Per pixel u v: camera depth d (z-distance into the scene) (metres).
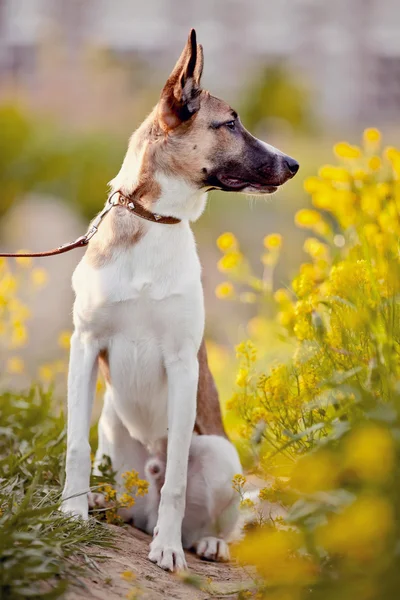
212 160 6.41
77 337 6.32
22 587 4.58
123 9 54.50
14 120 35.53
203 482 6.60
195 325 6.24
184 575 5.20
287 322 6.99
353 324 5.64
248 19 54.25
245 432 6.43
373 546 4.41
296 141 40.88
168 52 53.59
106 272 6.13
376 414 4.61
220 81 52.06
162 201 6.22
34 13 53.94
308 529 4.68
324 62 53.91
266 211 27.17
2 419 7.79
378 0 53.50
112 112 43.56
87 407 6.20
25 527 5.13
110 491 6.29
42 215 31.86
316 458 4.77
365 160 7.83
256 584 5.00
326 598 4.48
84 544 5.57
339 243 7.88
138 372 6.30
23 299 15.34
